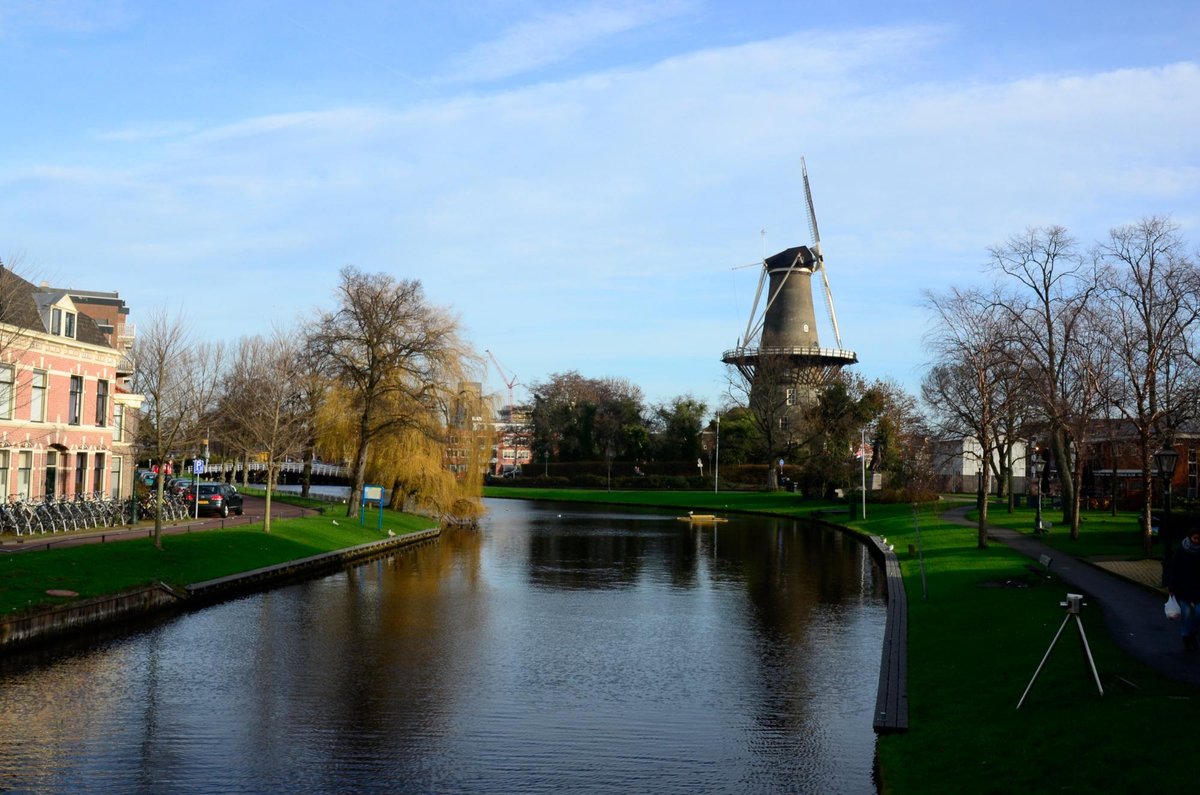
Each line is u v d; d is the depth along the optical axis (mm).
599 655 23031
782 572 40281
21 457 42750
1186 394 38781
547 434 137250
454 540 55844
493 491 119062
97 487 49812
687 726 17109
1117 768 11227
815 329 111438
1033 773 11617
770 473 105500
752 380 108438
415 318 56344
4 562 26328
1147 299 37062
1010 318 42875
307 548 40969
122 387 64750
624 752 15578
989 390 40312
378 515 57219
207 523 44969
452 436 60250
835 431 87938
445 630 25984
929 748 13508
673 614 29219
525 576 38375
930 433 60188
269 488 42344
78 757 15000
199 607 28891
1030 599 24891
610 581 37094
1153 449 40062
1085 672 15680
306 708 17922
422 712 17797
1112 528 46781
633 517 79625
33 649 21984
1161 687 14617
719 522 73688
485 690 19500
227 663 21453
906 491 80500
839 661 22531
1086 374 40562
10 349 38875
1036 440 65625
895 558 40438
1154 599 24484
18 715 17203
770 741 16234
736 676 20953
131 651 22453
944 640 20875
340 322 56250
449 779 14203
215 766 14641
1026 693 14508
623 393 149250
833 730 16891
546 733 16578
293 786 13812
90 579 26203
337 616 27875
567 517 79375
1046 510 62562
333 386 56562
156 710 17625
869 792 13758
